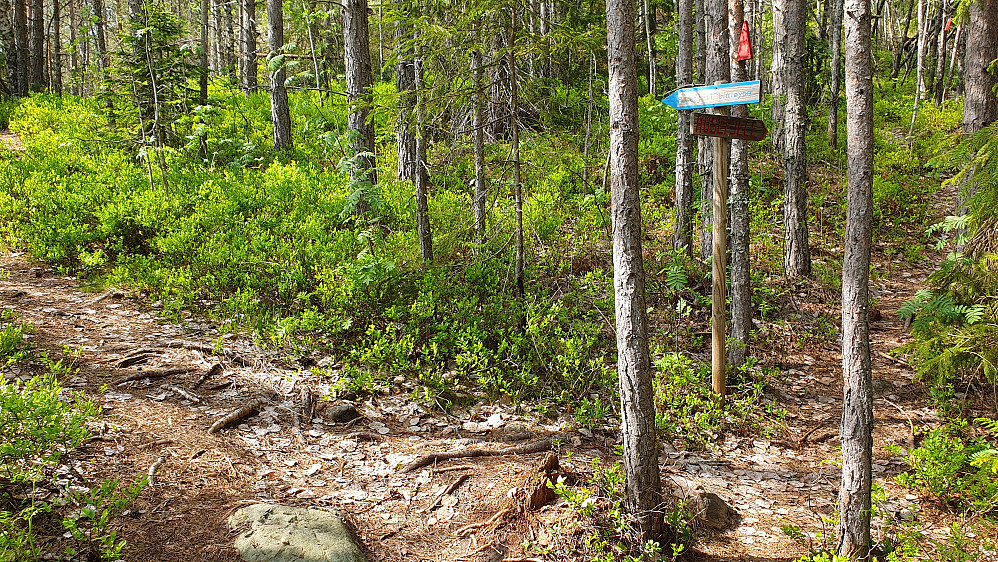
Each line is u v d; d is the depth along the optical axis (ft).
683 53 31.48
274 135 45.37
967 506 16.21
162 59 38.27
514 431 18.40
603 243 31.71
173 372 18.63
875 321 29.73
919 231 40.52
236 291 24.30
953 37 84.79
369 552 13.00
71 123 45.50
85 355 18.81
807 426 21.43
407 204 34.06
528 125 24.36
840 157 51.13
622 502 13.99
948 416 21.35
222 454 15.44
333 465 15.99
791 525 15.49
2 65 58.03
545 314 23.85
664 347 25.22
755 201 41.14
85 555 11.12
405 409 19.17
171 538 12.16
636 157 12.85
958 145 20.34
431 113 23.32
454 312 23.35
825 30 69.10
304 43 64.95
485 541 13.69
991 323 19.02
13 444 11.78
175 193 31.96
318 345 21.53
